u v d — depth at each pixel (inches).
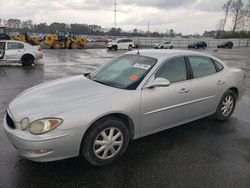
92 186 125.1
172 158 152.7
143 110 152.6
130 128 152.8
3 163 142.5
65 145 128.0
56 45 1422.2
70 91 150.5
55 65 611.5
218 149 165.6
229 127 202.7
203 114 194.2
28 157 126.3
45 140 122.9
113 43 1505.9
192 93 178.2
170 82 168.2
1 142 166.9
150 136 181.2
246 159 154.3
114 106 139.8
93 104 135.2
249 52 1540.4
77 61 732.0
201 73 189.3
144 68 165.2
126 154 155.9
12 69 521.7
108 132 142.2
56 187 123.9
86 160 139.8
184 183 129.3
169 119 169.2
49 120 124.6
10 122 136.3
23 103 141.9
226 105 210.8
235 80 212.5
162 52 183.0
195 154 158.2
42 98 143.3
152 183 128.5
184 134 186.5
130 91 149.9
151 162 147.7
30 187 123.3
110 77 170.1
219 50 1798.7
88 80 171.0
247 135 188.9
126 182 128.7
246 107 260.5
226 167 144.6
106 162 143.2
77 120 128.6
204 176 135.5
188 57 184.1
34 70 514.0
